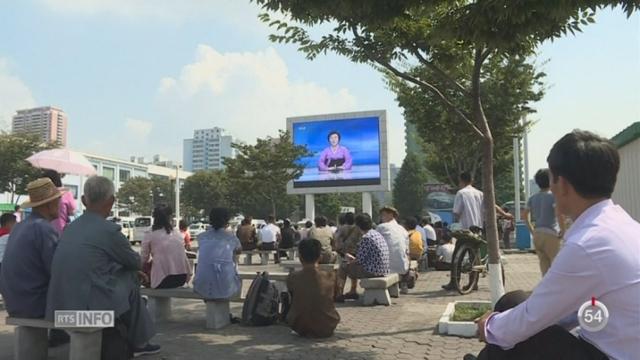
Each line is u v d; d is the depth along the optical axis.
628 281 2.15
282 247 21.12
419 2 6.29
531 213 8.17
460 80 13.00
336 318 7.09
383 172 34.56
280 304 8.39
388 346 6.50
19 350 5.82
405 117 19.05
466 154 23.05
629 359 2.17
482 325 2.64
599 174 2.32
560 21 5.89
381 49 7.70
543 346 2.47
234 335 7.29
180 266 8.34
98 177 5.77
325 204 74.00
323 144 36.09
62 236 5.59
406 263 10.52
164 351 6.43
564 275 2.23
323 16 6.51
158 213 8.38
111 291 5.45
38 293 5.70
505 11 5.48
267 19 7.83
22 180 39.69
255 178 40.44
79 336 5.39
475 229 10.40
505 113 18.55
